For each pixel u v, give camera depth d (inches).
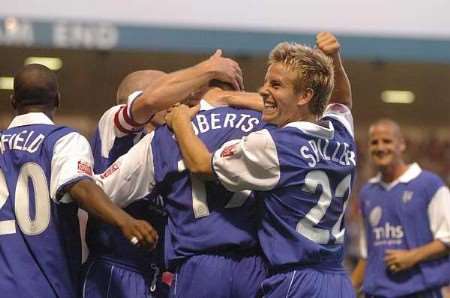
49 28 1469.0
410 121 2245.3
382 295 925.2
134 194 556.4
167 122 556.1
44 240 547.8
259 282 532.7
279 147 513.7
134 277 576.1
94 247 585.3
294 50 526.9
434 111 2209.6
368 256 949.8
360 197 968.9
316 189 521.7
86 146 554.6
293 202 521.0
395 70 1951.3
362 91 2128.4
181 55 1829.5
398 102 2197.3
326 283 525.3
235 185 518.9
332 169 527.8
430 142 2210.9
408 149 2191.2
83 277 578.2
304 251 519.5
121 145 590.2
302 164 517.0
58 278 550.6
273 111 527.2
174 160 542.0
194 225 536.1
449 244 904.3
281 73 523.8
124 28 1487.5
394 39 1536.7
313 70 522.3
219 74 567.5
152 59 1877.5
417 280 908.0
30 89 569.9
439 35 1540.4
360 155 2096.5
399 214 928.3
